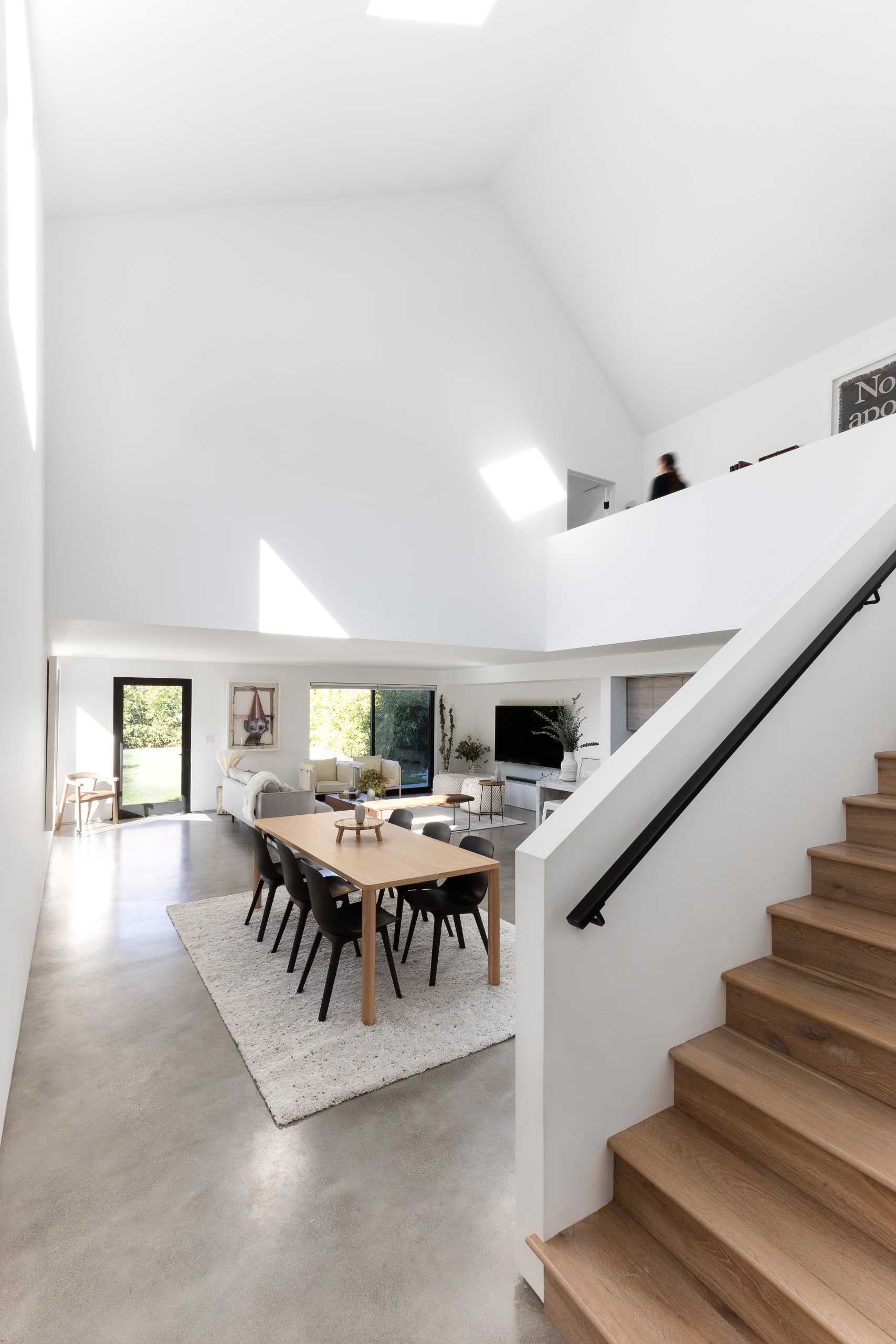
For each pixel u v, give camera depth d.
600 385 6.66
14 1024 2.79
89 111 3.15
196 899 5.50
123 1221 2.05
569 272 6.09
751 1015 1.96
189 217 4.36
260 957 4.24
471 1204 2.13
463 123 4.81
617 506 6.76
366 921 3.38
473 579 5.56
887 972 1.86
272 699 10.45
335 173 4.68
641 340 6.18
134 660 9.22
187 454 4.28
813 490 3.84
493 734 11.77
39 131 3.13
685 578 4.64
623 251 5.65
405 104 4.34
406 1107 2.66
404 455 5.23
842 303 4.94
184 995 3.68
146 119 3.34
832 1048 1.74
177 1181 2.22
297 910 5.23
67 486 3.90
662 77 4.53
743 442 6.00
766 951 2.15
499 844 7.89
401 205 5.34
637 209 5.33
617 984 1.78
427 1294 1.79
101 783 9.15
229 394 4.45
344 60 3.57
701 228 5.14
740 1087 1.71
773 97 4.24
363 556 4.96
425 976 3.99
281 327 4.68
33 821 4.06
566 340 6.42
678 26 4.26
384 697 11.91
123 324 4.11
